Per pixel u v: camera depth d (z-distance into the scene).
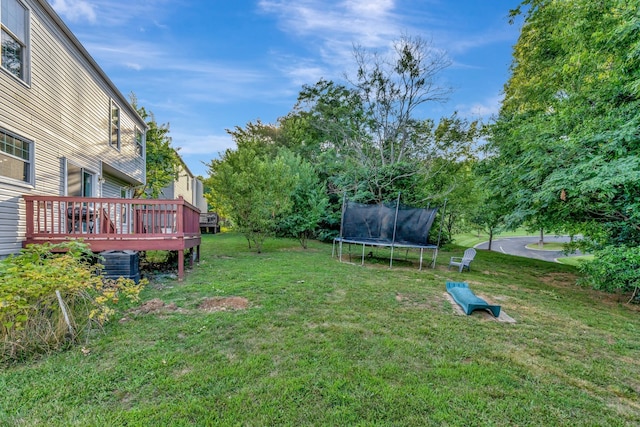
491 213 12.23
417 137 16.66
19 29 5.35
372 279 6.40
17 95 5.23
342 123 17.98
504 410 2.18
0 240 4.88
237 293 4.86
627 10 5.46
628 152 5.41
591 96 6.61
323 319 3.83
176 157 17.59
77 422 1.92
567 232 7.93
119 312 3.88
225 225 23.42
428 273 7.59
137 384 2.34
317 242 14.76
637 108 5.62
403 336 3.41
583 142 5.80
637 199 5.50
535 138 6.71
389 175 13.66
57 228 6.35
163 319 3.69
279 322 3.68
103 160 8.58
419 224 9.02
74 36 6.81
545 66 10.17
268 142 24.83
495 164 10.40
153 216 5.87
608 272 5.50
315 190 13.04
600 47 6.42
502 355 3.05
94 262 5.41
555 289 6.61
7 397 2.14
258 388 2.33
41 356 2.72
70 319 3.05
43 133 5.96
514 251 20.36
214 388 2.32
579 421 2.10
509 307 4.81
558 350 3.23
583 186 5.11
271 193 10.02
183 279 5.83
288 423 1.97
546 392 2.43
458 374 2.63
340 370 2.62
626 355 3.18
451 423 2.02
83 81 7.49
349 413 2.08
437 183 14.96
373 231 9.60
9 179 5.06
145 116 15.67
